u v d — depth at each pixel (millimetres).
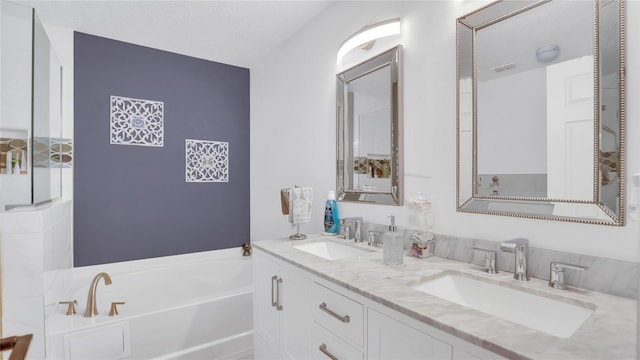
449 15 1391
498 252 1185
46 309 1590
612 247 924
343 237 1879
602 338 660
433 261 1329
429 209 1443
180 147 2979
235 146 3277
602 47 936
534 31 1098
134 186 2764
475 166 1272
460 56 1323
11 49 1563
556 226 1046
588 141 966
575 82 995
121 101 2695
